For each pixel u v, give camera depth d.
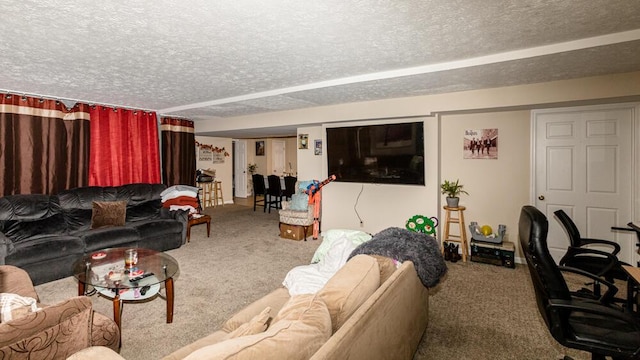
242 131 6.43
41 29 2.03
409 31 2.09
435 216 4.21
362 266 1.55
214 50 2.44
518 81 3.21
